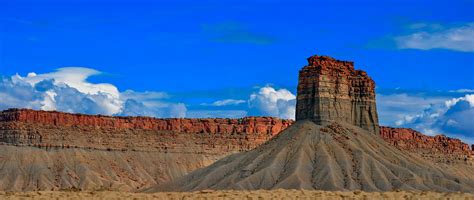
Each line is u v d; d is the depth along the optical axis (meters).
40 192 161.50
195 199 154.50
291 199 158.88
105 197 152.88
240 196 160.50
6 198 148.00
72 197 150.88
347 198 161.62
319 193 174.25
